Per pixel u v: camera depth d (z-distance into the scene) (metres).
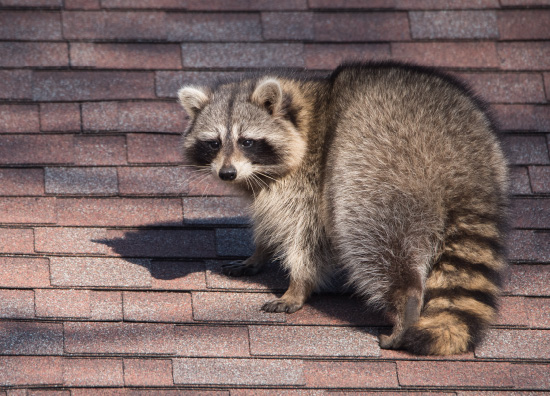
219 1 13.17
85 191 11.11
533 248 10.61
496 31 13.09
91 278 10.05
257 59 12.75
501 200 9.69
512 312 9.79
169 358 9.15
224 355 9.19
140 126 11.88
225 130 10.64
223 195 11.34
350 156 9.98
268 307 9.91
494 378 9.03
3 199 10.87
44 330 9.37
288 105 10.78
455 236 9.45
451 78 10.52
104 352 9.16
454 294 9.31
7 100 11.88
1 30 12.52
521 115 12.23
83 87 12.16
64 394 8.80
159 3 13.06
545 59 12.85
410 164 9.59
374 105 10.14
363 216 9.73
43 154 11.41
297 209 10.62
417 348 9.12
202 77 12.50
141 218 10.94
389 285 9.48
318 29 13.04
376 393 8.86
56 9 12.80
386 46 12.95
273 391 8.87
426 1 13.33
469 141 9.67
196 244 10.77
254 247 10.98
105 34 12.68
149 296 9.91
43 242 10.45
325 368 9.09
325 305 10.13
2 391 8.76
